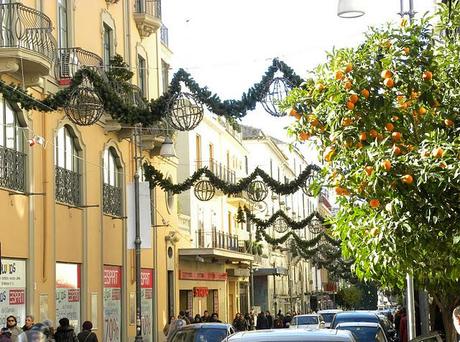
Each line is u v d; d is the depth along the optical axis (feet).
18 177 74.13
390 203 26.55
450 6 33.45
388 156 26.76
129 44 109.09
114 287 101.30
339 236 32.22
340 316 83.97
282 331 32.42
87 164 91.91
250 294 196.24
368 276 31.73
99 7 98.43
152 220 119.65
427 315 58.59
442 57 32.32
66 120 85.76
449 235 27.12
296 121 31.19
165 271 124.98
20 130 75.66
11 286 72.33
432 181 26.07
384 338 72.54
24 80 72.28
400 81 29.40
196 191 103.04
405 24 30.66
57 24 84.48
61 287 84.23
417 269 29.60
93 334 68.80
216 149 176.04
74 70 84.43
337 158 29.78
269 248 236.02
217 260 160.45
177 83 59.62
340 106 29.30
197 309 148.36
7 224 71.41
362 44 30.42
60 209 83.97
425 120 29.58
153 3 114.73
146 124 61.36
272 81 56.80
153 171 101.50
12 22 70.03
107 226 98.48
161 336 120.37
